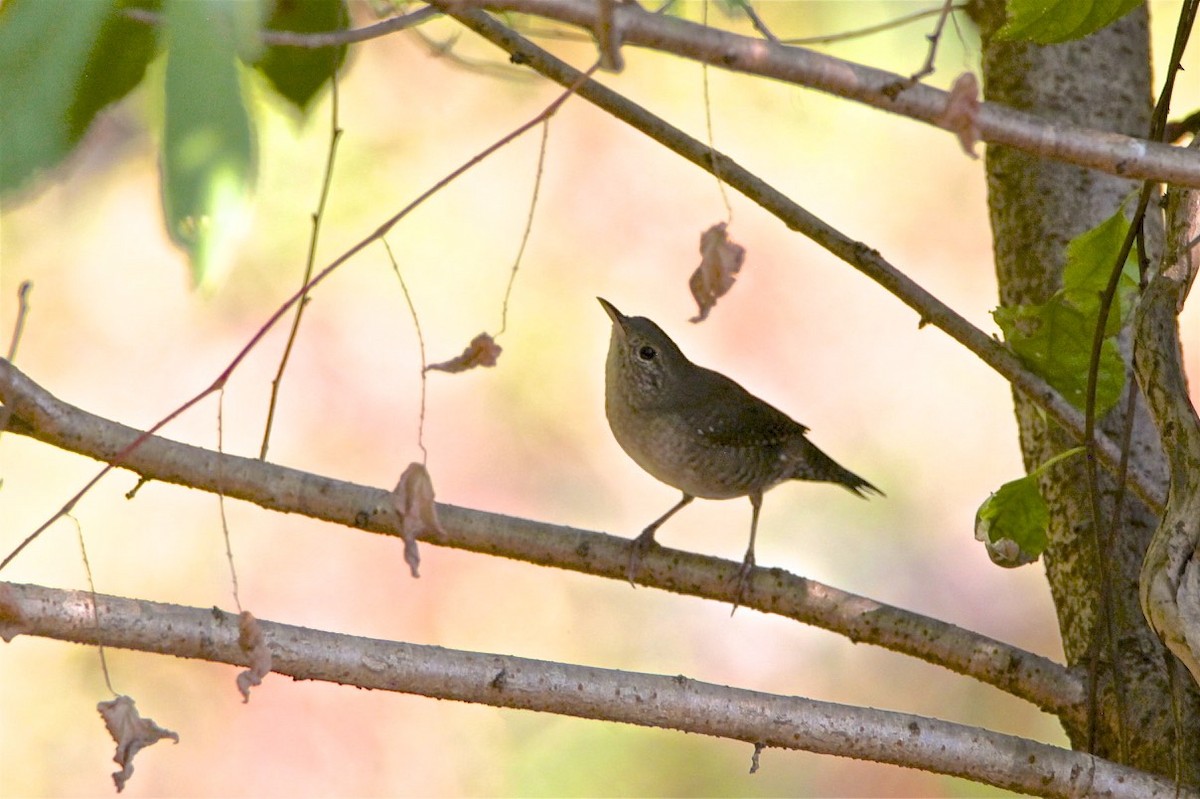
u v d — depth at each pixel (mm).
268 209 12617
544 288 13695
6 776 11680
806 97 14109
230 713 12125
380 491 6055
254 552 12648
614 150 14086
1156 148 4594
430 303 13367
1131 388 5801
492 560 12719
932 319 6277
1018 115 4527
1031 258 7160
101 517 12648
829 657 12742
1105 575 5832
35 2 2859
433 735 12164
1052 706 6242
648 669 12531
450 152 13695
